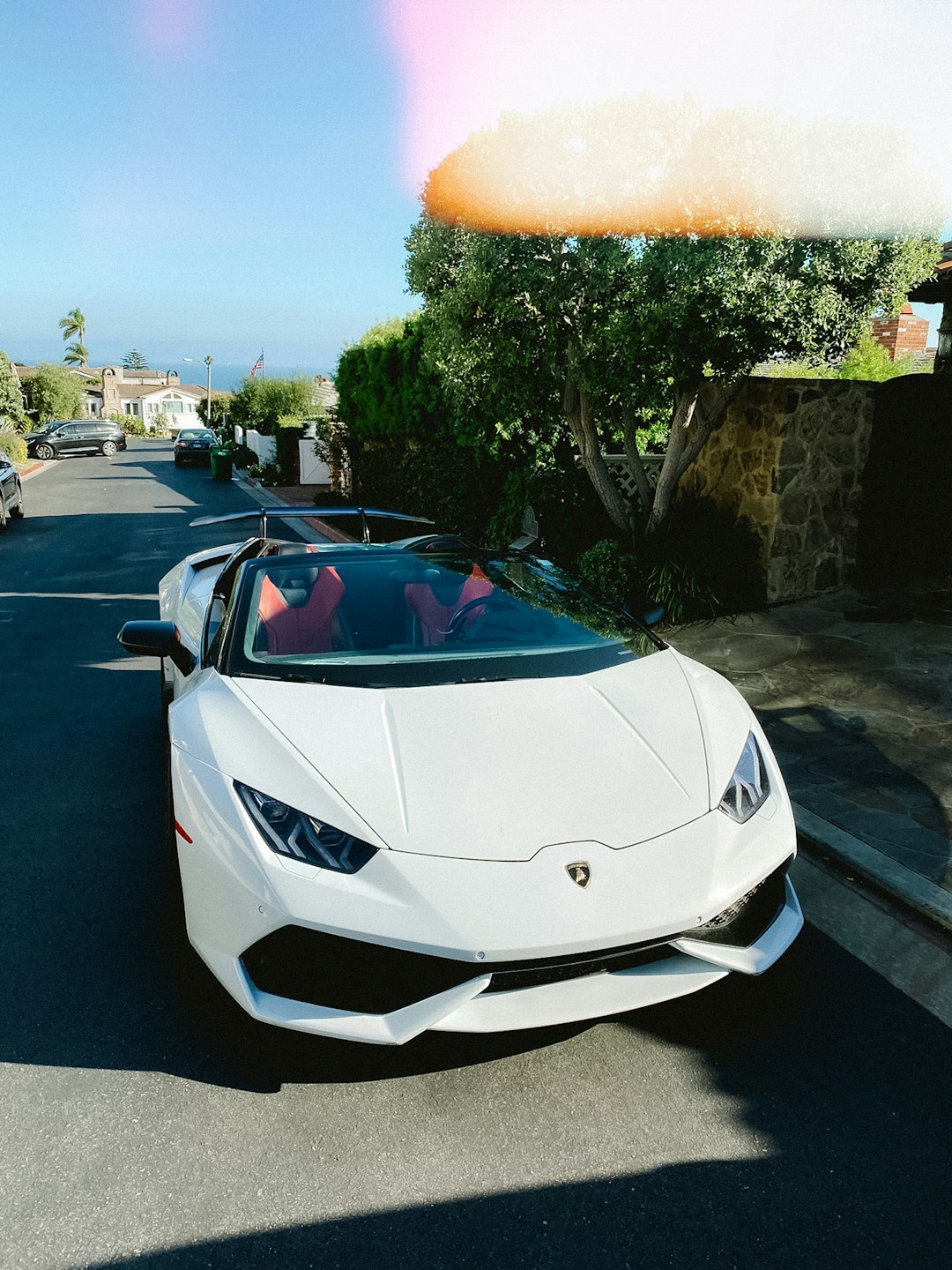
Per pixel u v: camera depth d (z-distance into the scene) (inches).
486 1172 82.6
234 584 146.3
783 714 200.4
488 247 250.4
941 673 218.4
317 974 89.6
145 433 3624.5
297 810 93.1
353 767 98.0
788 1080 94.3
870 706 201.5
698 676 128.3
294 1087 93.3
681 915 90.1
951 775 166.6
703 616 279.0
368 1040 87.0
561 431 363.3
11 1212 78.3
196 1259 73.7
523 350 272.4
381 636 133.0
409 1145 85.7
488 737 104.3
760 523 286.5
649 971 93.5
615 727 109.1
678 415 286.5
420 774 97.5
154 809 164.2
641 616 146.7
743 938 98.4
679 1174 82.1
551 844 90.7
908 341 522.9
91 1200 79.5
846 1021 103.7
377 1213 78.2
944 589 294.0
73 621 333.4
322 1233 76.1
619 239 231.1
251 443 1366.9
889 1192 79.9
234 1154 84.6
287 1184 81.2
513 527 386.6
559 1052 98.8
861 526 297.4
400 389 550.3
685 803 99.3
